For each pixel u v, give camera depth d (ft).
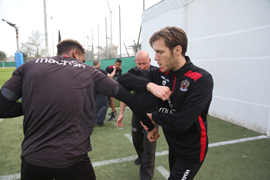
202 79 3.32
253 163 8.07
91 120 3.68
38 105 3.19
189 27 16.85
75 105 3.30
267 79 10.98
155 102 6.30
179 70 3.51
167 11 19.53
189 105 3.25
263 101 11.28
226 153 8.98
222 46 13.82
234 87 13.16
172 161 4.37
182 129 3.29
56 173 3.22
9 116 3.59
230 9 12.94
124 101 3.77
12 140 10.17
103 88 3.69
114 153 8.94
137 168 7.65
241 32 12.33
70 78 3.35
